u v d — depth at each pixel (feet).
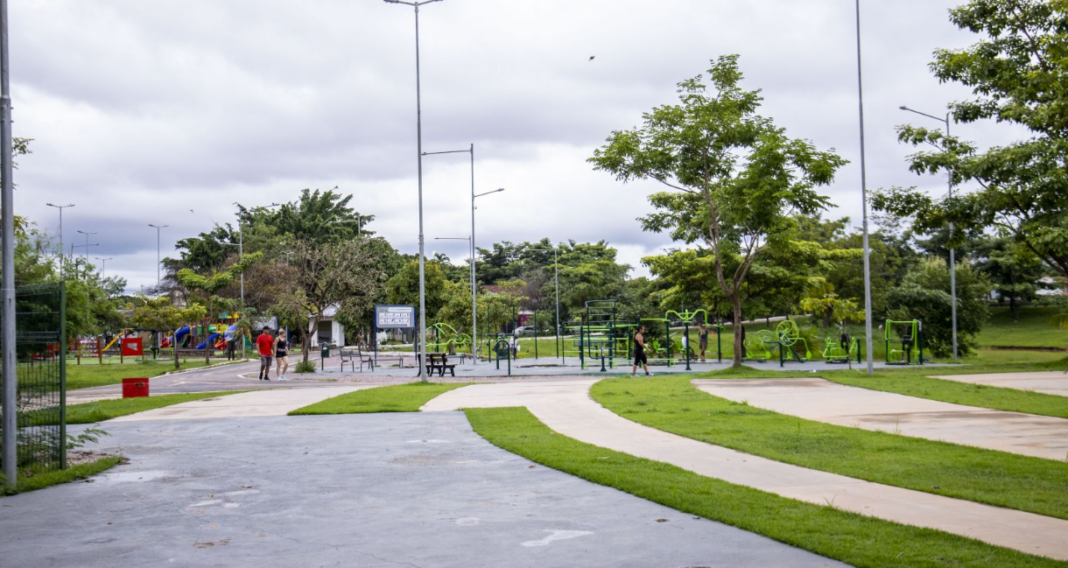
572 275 276.82
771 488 30.42
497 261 378.32
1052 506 26.68
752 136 96.58
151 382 111.65
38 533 26.09
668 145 97.55
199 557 22.99
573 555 22.50
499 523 26.35
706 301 151.23
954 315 142.61
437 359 122.93
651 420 50.90
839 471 33.37
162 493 32.24
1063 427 45.32
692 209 108.88
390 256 279.08
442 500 30.01
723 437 43.09
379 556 22.76
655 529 25.16
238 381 110.63
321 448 43.32
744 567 21.07
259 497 31.14
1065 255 102.12
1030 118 91.81
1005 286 263.29
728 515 26.05
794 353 132.26
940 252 270.05
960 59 102.78
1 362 36.37
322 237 290.97
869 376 85.40
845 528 24.18
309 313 152.05
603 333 149.28
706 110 96.27
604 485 32.24
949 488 29.68
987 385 70.79
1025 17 100.78
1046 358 155.43
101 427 54.13
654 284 255.70
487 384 87.51
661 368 121.29
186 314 178.70
